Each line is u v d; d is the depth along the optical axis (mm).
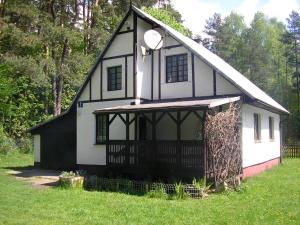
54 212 9766
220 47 64312
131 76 17516
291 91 54875
